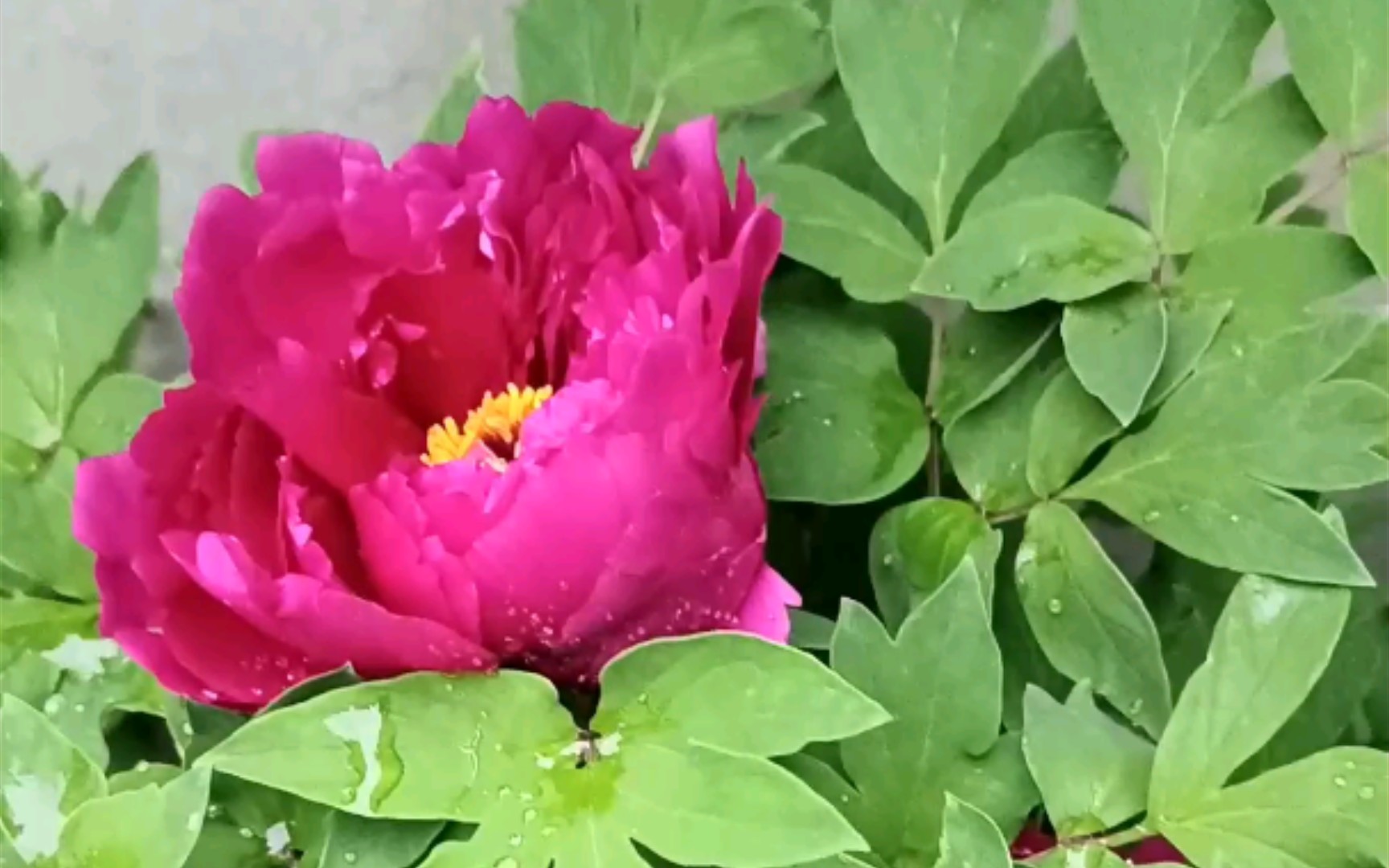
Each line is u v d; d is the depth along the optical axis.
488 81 1.02
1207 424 0.83
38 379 0.90
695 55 0.91
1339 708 0.85
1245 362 0.83
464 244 0.82
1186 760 0.80
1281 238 0.84
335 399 0.81
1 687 0.86
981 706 0.81
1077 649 0.83
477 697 0.78
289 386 0.79
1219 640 0.81
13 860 0.79
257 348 0.81
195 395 0.79
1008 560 0.87
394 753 0.77
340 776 0.77
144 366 1.00
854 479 0.85
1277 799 0.80
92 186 1.04
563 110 0.82
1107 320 0.84
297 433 0.79
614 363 0.77
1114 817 0.80
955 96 0.87
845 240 0.87
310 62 1.03
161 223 1.02
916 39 0.87
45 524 0.88
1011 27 0.86
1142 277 0.84
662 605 0.78
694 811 0.77
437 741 0.78
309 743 0.77
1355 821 0.79
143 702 0.86
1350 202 0.84
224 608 0.78
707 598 0.78
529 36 0.92
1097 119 0.89
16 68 1.02
